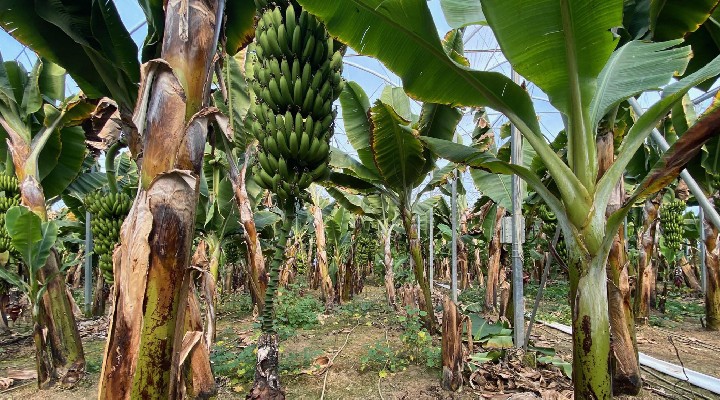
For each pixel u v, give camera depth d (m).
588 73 2.06
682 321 6.69
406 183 4.98
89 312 7.18
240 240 6.75
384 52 2.39
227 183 5.36
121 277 1.42
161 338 1.39
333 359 4.38
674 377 3.74
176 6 1.49
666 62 2.25
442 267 16.59
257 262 4.17
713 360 4.30
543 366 3.95
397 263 11.52
